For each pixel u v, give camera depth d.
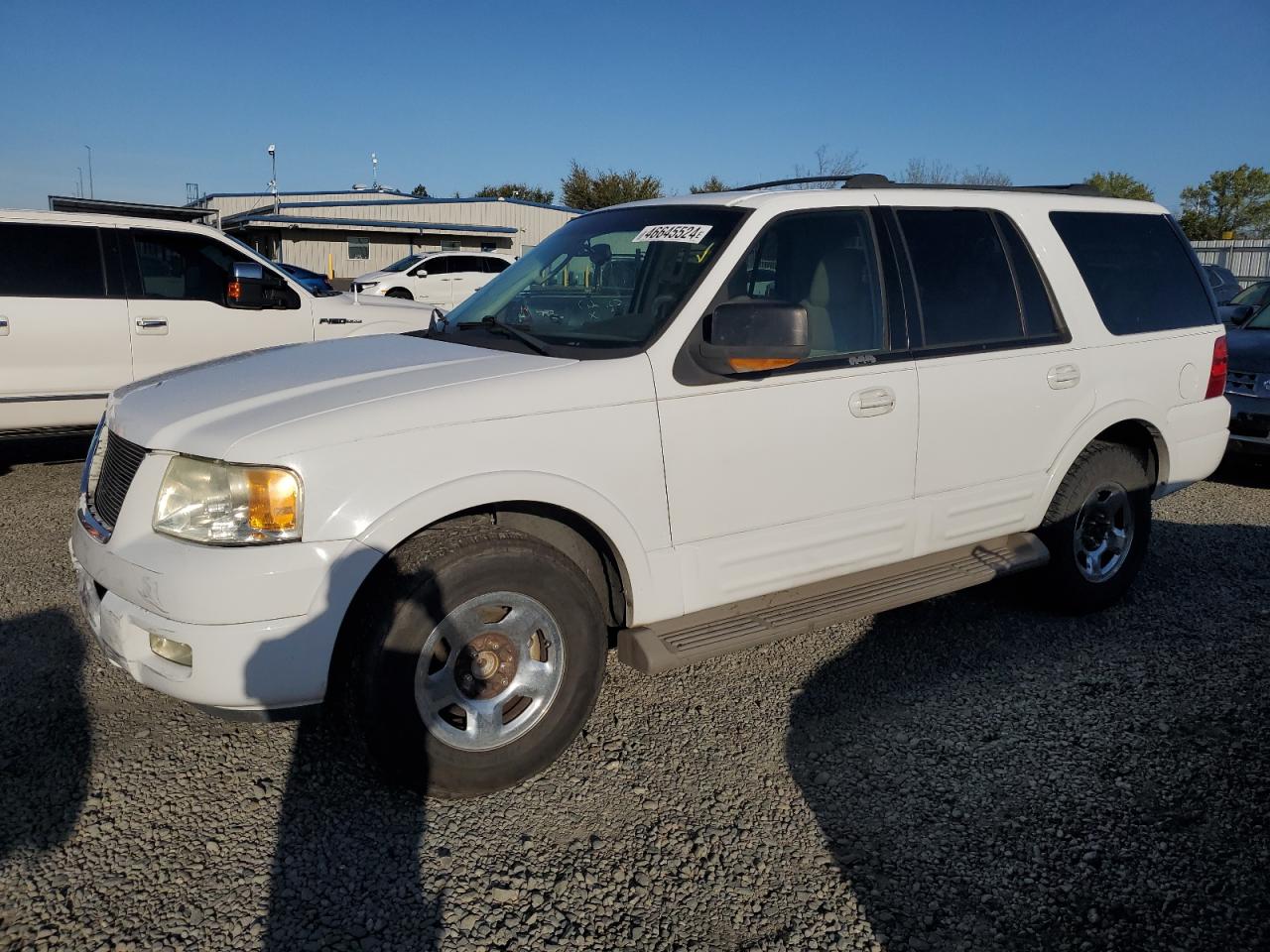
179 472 2.77
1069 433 4.24
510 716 3.05
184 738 3.35
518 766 3.02
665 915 2.53
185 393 3.13
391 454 2.75
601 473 3.06
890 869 2.74
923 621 4.57
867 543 3.70
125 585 2.76
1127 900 2.62
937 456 3.82
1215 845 2.86
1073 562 4.42
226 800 2.99
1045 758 3.34
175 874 2.64
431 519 2.79
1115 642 4.34
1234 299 9.83
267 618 2.64
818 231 3.66
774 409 3.38
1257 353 7.46
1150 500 4.68
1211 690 3.86
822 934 2.47
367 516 2.71
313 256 35.88
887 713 3.66
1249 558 5.54
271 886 2.60
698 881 2.67
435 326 3.98
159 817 2.89
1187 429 4.72
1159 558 5.52
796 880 2.69
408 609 2.75
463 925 2.47
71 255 6.95
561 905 2.56
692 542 3.28
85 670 3.83
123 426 3.04
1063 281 4.26
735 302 3.12
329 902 2.54
